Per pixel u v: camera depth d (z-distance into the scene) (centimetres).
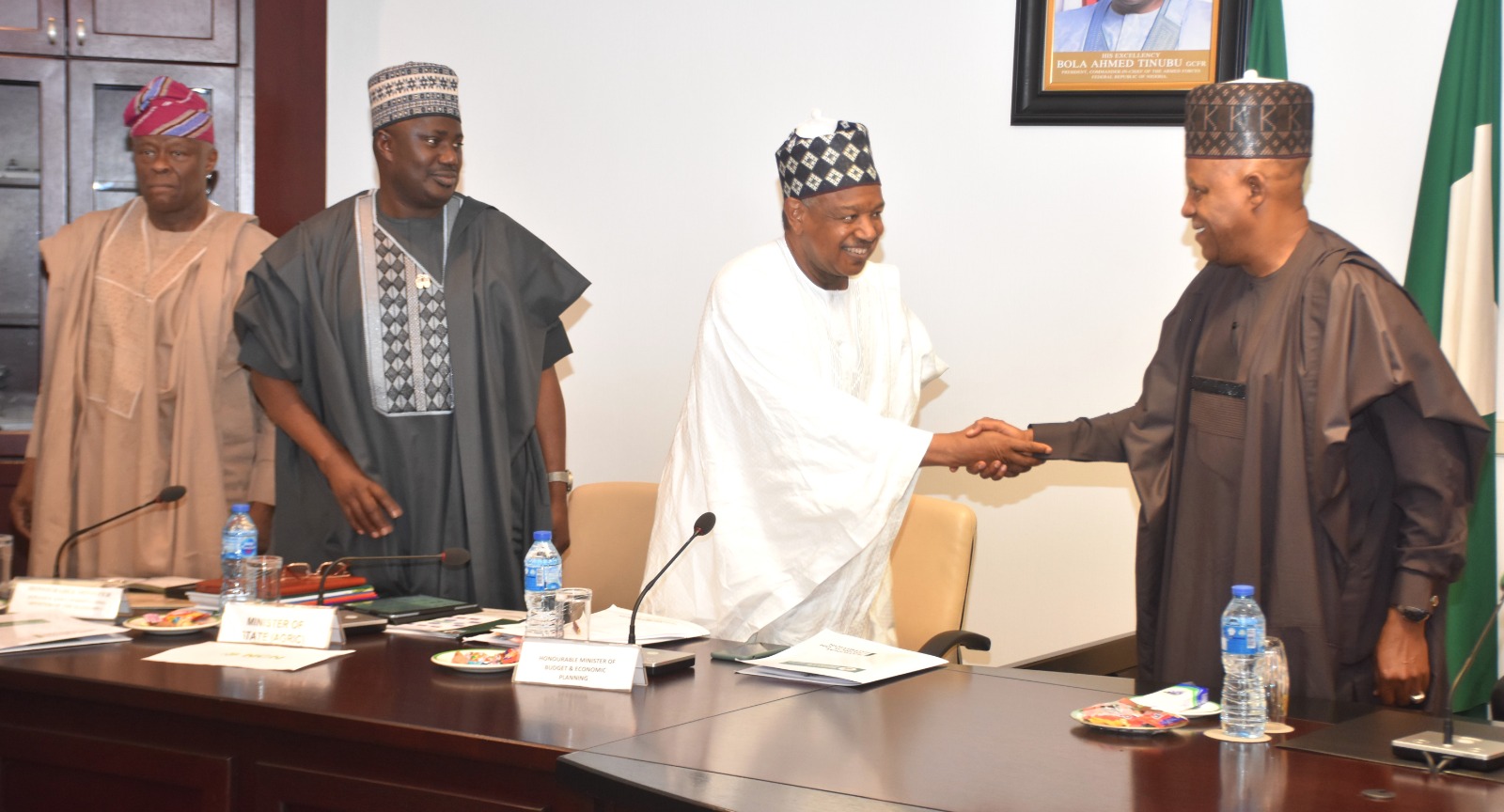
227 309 335
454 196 317
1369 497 220
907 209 387
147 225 342
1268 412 219
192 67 388
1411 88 345
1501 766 155
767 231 401
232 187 392
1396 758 158
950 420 385
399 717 178
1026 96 372
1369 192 348
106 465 333
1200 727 175
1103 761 158
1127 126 367
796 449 263
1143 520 246
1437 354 210
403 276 304
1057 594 381
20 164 388
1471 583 325
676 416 410
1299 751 162
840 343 276
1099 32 366
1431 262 329
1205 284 243
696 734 170
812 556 262
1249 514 220
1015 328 379
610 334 415
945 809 138
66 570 336
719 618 267
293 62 402
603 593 322
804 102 396
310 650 224
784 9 396
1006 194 379
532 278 320
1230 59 358
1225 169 220
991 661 387
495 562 306
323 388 299
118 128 387
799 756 160
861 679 202
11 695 211
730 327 270
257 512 343
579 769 155
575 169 416
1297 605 214
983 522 387
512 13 419
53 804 207
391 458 303
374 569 301
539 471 320
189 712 191
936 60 383
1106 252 371
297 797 184
